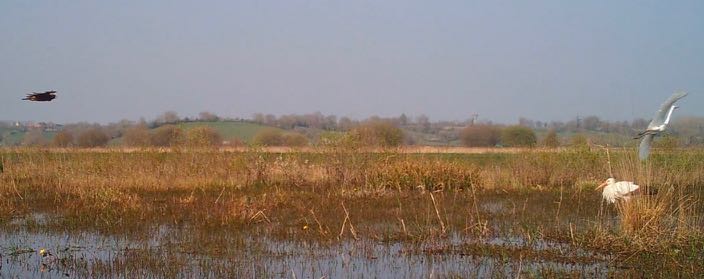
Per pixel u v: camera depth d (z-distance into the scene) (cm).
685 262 1026
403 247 1206
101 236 1334
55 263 1079
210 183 2256
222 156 2420
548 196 2000
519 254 1128
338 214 1588
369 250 1173
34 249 1204
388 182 2208
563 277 968
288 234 1330
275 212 1616
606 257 1102
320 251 1175
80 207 1692
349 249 1186
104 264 1066
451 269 1036
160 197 1933
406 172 2242
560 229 1334
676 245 1123
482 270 1030
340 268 1050
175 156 2392
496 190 2152
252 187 2219
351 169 2320
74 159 2345
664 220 1241
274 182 2323
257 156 2420
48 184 2202
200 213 1588
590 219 1495
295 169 2366
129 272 1011
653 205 1238
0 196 1777
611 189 1493
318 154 2400
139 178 2212
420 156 2475
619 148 1691
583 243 1196
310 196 1944
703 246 1098
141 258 1105
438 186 2184
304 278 988
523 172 2425
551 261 1083
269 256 1132
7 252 1179
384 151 2369
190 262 1081
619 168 1753
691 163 2178
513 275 992
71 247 1223
